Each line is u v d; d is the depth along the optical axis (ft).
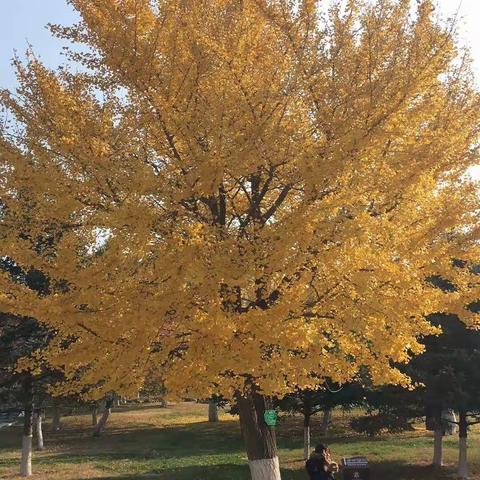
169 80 21.88
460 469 47.93
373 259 19.65
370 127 20.49
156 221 20.36
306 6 21.70
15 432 105.19
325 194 20.92
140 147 22.74
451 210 21.75
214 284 19.39
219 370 20.12
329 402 57.00
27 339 53.93
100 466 58.95
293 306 20.12
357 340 22.88
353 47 21.99
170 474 52.31
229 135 20.74
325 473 32.99
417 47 20.79
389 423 54.60
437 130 23.25
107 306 20.83
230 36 21.47
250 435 26.61
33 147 22.34
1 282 22.11
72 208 20.95
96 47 22.56
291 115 22.41
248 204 26.58
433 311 23.06
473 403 44.83
